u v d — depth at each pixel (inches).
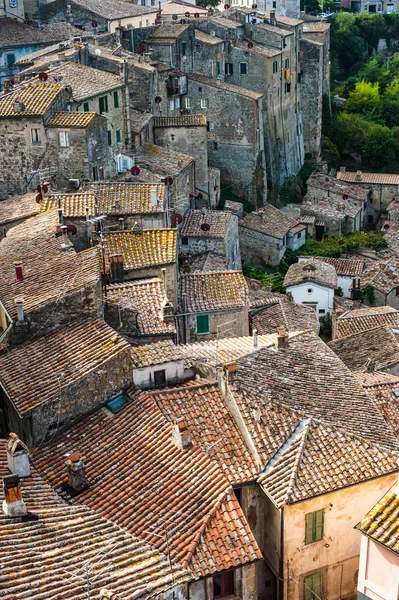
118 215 2073.1
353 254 3764.8
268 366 1353.3
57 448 1176.2
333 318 2755.9
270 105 4111.7
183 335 1787.6
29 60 3107.8
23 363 1267.2
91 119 2294.5
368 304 3157.0
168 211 2180.1
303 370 1381.6
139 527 1016.2
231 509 1027.9
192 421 1208.2
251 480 1132.5
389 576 925.8
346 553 1172.5
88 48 3105.3
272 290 3117.6
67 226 1768.0
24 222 1807.3
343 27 6181.1
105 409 1241.4
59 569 798.5
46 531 858.8
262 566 1168.8
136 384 1312.7
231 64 4067.4
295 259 3567.9
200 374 1347.2
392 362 2046.0
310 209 4035.4
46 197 1914.4
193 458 1112.8
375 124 5167.3
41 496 976.3
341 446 1185.4
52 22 4109.3
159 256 1753.2
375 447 1191.6
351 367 2075.5
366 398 1358.3
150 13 4340.6
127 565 829.2
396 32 6437.0
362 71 5969.5
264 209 3639.3
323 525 1141.1
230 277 1888.5
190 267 2404.0
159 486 1079.6
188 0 5482.3
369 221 4483.3
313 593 1160.2
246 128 3757.4
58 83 2544.3
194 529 998.4
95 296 1348.4
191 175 2967.5
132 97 3186.5
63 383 1202.6
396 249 3786.9
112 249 1756.9
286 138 4439.0
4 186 2351.1
